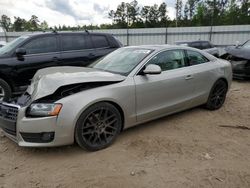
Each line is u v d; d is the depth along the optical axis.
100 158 3.15
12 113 3.12
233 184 2.61
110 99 3.28
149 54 3.91
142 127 4.11
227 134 3.88
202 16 48.62
